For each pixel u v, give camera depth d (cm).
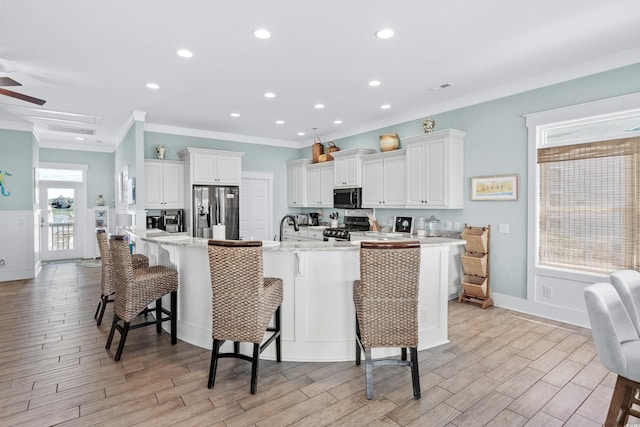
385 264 213
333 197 613
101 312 352
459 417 198
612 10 243
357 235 525
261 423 192
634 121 319
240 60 322
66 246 776
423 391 225
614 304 177
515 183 395
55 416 198
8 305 422
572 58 324
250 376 246
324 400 215
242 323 223
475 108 431
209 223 574
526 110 384
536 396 219
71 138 696
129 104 459
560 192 367
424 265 290
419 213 505
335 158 603
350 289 272
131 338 318
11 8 234
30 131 568
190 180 557
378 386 232
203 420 195
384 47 299
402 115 519
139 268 337
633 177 318
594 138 341
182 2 229
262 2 230
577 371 252
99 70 343
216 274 225
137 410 204
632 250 319
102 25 258
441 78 373
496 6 238
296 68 342
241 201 689
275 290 247
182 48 297
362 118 541
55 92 409
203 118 536
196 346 299
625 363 162
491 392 224
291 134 666
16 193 563
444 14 247
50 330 337
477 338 315
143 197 498
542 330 335
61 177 765
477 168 431
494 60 327
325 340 271
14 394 221
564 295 361
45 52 303
